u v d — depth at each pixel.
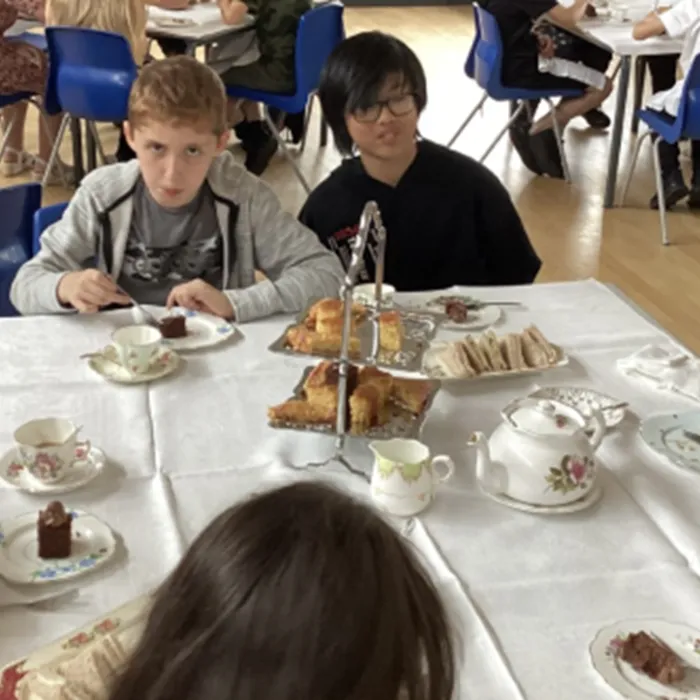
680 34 3.87
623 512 1.26
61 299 1.75
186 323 1.73
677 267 3.82
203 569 0.54
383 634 0.52
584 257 3.88
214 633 0.52
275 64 4.18
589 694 0.97
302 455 1.35
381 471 1.22
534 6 4.25
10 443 1.37
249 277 1.97
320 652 0.51
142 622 0.59
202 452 1.36
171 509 1.23
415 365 1.41
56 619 1.04
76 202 1.90
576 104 4.75
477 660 1.00
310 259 1.92
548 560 1.16
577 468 1.25
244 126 4.71
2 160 4.57
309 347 1.40
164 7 4.05
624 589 1.11
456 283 2.23
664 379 1.57
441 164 2.16
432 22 7.96
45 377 1.55
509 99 4.42
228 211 1.91
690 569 1.16
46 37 3.77
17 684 0.85
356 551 0.54
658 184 4.05
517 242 2.26
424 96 2.05
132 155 4.37
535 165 4.77
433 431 1.42
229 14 4.07
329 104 2.10
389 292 1.80
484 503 1.26
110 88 3.77
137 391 1.52
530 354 1.61
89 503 1.24
